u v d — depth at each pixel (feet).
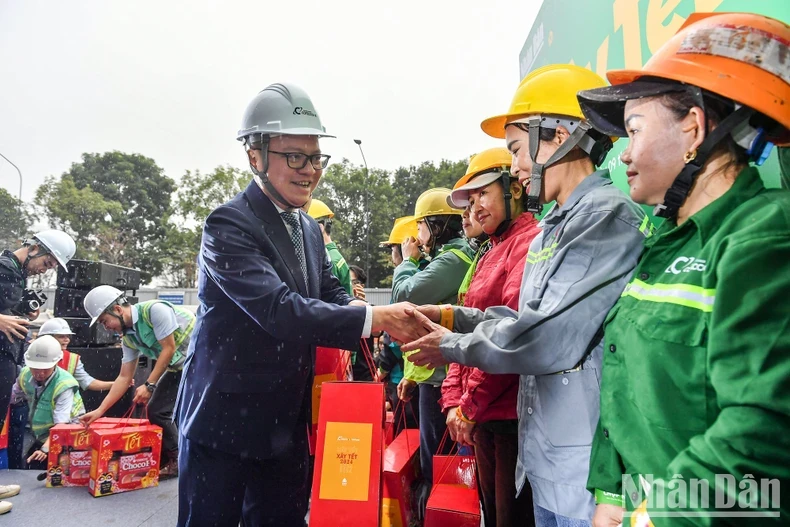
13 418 14.57
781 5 3.84
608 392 3.32
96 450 11.48
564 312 3.88
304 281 6.01
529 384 4.46
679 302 2.90
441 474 7.60
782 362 2.27
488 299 6.32
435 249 10.57
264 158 5.72
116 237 120.88
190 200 98.17
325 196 108.06
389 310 5.57
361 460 5.90
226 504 5.56
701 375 2.72
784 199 2.72
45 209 113.09
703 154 3.06
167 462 13.15
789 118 2.87
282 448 5.69
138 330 12.92
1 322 11.37
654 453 2.86
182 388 5.87
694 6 5.02
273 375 5.57
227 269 5.39
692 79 3.05
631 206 4.09
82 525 9.75
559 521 3.99
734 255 2.56
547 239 4.70
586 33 8.00
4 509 10.34
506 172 6.91
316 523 5.74
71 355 16.11
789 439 2.22
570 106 4.66
